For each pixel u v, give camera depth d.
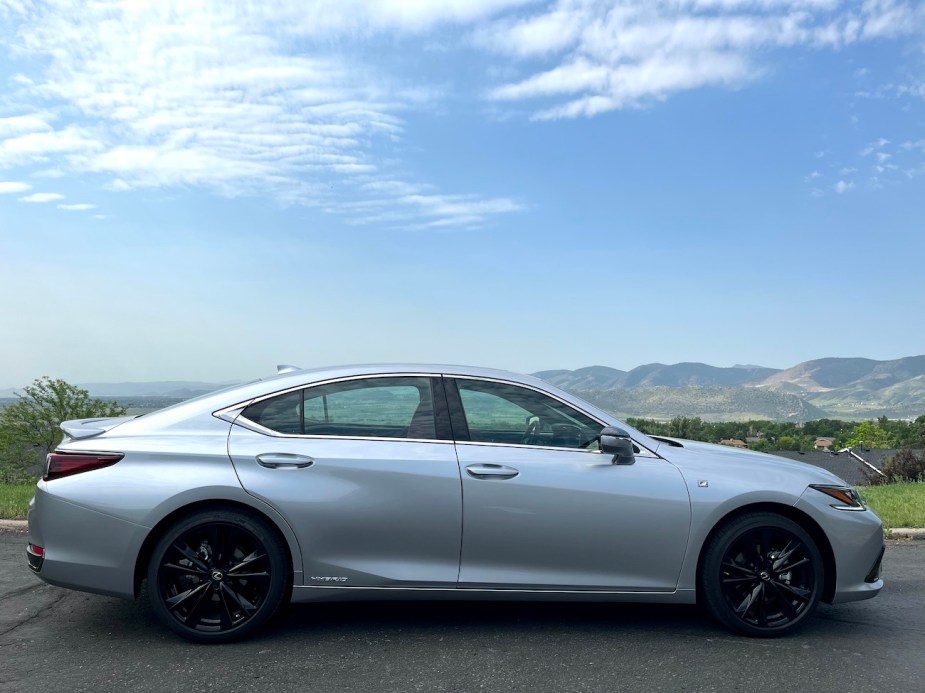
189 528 4.23
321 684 3.69
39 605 4.98
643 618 4.84
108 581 4.20
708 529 4.44
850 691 3.68
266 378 4.80
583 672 3.89
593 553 4.40
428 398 4.60
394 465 4.36
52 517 4.23
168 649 4.16
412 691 3.62
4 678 3.73
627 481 4.44
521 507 4.36
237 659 4.02
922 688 3.72
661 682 3.77
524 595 4.39
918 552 7.27
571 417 4.63
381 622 4.68
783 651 4.25
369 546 4.33
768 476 4.56
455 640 4.36
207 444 4.37
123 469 4.27
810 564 4.50
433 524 4.34
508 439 4.55
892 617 4.97
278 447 4.38
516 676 3.83
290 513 4.26
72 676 3.76
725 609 4.45
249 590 4.34
